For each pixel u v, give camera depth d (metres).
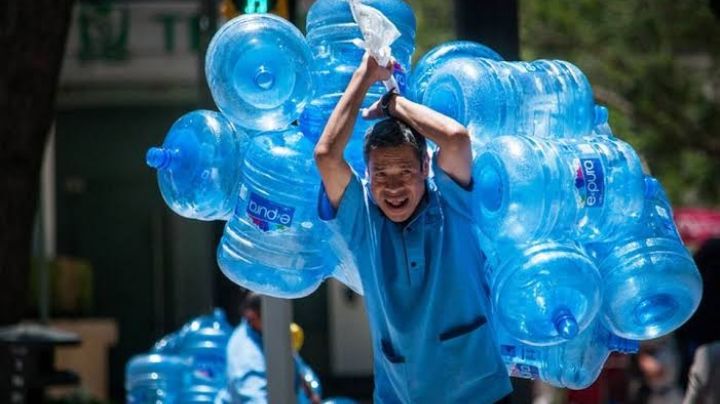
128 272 43.41
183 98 42.50
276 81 10.01
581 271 9.37
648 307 9.79
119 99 42.56
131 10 40.75
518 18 13.82
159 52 41.12
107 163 43.12
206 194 10.32
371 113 9.76
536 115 9.93
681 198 28.00
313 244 10.18
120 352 43.25
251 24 10.07
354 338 43.00
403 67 10.55
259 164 10.14
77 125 42.91
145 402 16.98
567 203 9.45
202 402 16.88
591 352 10.20
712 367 13.11
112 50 40.84
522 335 9.48
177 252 43.34
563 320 9.27
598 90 27.12
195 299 43.19
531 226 9.40
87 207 43.22
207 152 10.27
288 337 12.49
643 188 9.73
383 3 10.50
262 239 10.16
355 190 9.69
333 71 10.34
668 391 16.95
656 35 26.86
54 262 37.38
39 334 19.62
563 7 26.92
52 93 20.05
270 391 12.44
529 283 9.34
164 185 10.58
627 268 9.74
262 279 10.25
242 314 16.53
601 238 9.79
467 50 10.59
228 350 15.96
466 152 9.45
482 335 9.66
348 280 10.45
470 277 9.66
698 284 9.90
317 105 10.32
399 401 9.91
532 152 9.37
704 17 26.48
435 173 9.68
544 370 10.21
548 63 10.19
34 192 19.94
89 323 37.09
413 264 9.60
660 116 26.86
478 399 9.66
